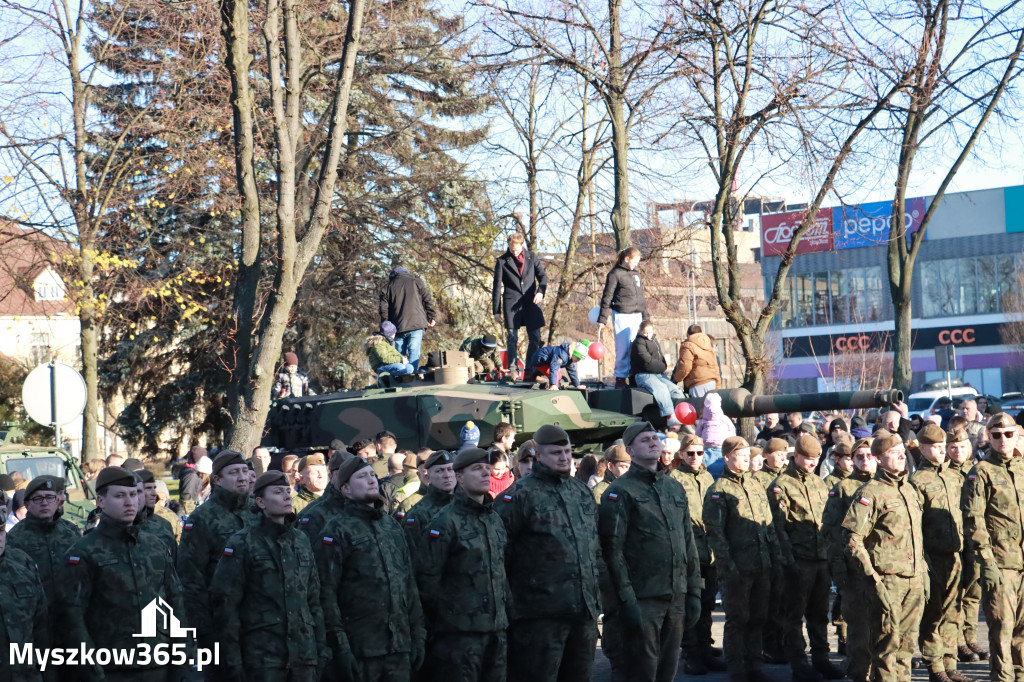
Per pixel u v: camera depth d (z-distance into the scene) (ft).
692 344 53.83
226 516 27.94
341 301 103.96
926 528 34.81
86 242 80.89
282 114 59.88
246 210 61.46
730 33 65.92
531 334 58.80
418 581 26.23
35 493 27.63
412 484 40.14
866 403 49.88
